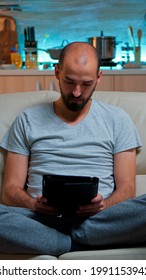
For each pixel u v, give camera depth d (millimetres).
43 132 1735
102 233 1378
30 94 1958
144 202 1335
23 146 1748
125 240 1389
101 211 1431
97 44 3314
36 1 3629
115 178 1718
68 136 1720
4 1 3625
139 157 1842
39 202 1432
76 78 1610
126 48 3650
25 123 1764
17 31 3672
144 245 1417
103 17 3656
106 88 3197
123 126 1765
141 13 3629
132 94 1977
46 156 1707
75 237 1438
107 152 1729
